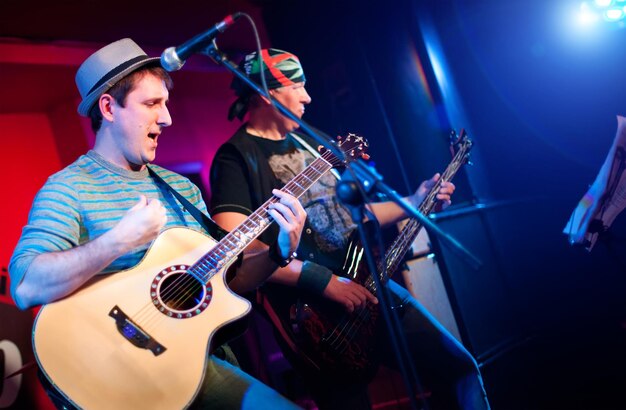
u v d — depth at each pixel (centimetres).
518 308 389
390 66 409
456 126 427
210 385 168
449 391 245
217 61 188
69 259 155
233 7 421
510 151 469
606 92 487
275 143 254
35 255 160
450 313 338
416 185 395
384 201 282
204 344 166
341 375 226
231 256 186
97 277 170
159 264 178
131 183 192
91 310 163
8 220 391
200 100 515
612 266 439
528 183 472
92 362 156
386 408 368
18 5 321
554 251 459
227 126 527
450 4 464
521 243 433
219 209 234
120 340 161
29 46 355
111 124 190
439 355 240
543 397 355
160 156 473
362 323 232
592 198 280
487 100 467
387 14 419
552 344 407
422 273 337
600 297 437
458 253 339
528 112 483
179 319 168
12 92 385
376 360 234
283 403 162
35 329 156
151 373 158
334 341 225
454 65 455
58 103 421
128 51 192
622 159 267
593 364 379
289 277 227
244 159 242
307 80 434
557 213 471
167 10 383
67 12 343
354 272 241
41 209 171
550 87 491
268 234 233
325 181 254
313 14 429
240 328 179
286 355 232
